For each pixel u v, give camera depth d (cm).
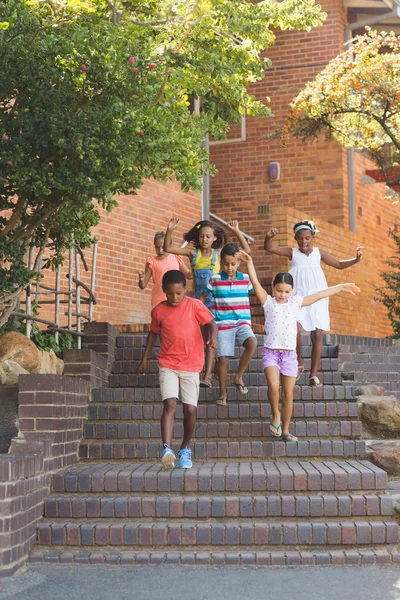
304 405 748
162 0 743
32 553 564
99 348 857
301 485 612
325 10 1562
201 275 797
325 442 698
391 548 575
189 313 672
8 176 643
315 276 816
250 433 721
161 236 933
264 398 777
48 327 846
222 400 757
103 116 634
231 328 764
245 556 561
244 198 1619
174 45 748
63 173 646
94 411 746
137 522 594
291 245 1336
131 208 1245
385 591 495
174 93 723
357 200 1636
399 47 1298
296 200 1588
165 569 546
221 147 1641
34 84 649
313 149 1583
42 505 598
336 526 576
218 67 749
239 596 483
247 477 614
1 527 521
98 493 621
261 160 1616
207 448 697
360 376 869
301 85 1579
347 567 554
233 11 766
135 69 634
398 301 1373
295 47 1585
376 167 1698
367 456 700
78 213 769
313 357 802
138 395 773
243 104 805
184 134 707
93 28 675
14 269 718
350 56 1280
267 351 703
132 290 1236
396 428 747
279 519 595
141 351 889
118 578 522
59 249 815
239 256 756
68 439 677
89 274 1145
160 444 701
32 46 641
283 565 558
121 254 1218
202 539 576
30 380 641
